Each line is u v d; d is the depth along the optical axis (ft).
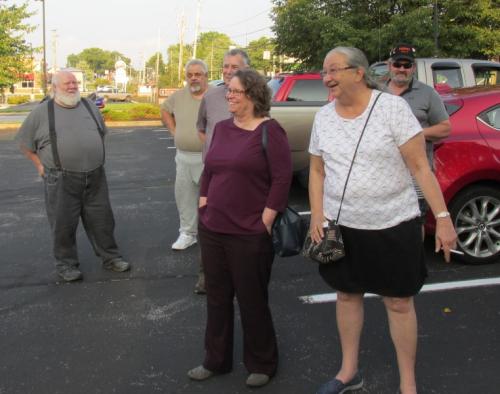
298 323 13.09
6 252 18.98
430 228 16.26
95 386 10.65
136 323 13.33
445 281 15.29
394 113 8.77
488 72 29.25
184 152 18.01
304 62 68.33
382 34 57.67
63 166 15.51
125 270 16.87
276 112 24.00
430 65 27.78
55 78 15.42
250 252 10.06
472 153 15.85
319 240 9.51
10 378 10.96
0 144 51.34
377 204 9.01
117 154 43.55
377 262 9.25
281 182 9.94
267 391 10.38
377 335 12.37
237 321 13.39
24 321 13.52
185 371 11.15
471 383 10.49
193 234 19.02
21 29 77.77
